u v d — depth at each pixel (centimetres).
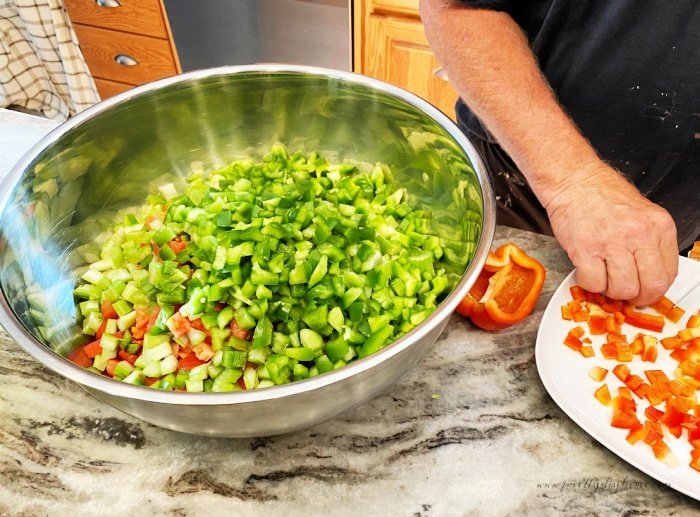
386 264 88
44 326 82
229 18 216
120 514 67
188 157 108
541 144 91
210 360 82
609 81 108
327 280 85
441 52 103
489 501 68
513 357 82
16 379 81
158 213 103
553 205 89
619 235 81
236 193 99
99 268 96
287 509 68
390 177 106
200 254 90
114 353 85
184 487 69
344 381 58
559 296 86
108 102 91
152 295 89
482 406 77
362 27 203
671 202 124
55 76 236
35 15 211
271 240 86
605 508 67
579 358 80
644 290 82
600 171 88
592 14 103
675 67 101
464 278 66
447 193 93
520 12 112
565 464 71
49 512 67
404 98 90
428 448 73
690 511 67
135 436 74
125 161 100
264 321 80
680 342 82
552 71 112
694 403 75
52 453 73
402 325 84
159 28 228
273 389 57
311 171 109
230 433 65
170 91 95
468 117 133
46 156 85
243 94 101
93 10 229
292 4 203
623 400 75
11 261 78
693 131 109
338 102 99
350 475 70
